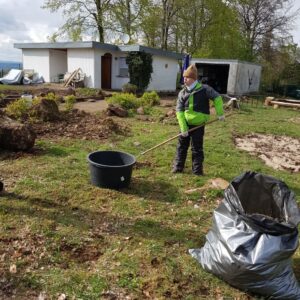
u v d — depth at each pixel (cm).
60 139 772
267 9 3694
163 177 571
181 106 562
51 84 2333
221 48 3509
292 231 283
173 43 3378
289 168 703
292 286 290
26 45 2511
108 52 2277
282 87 3500
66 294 283
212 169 639
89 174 557
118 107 1187
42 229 376
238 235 291
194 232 396
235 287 301
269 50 3812
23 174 539
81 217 414
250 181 346
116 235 379
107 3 2817
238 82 2716
